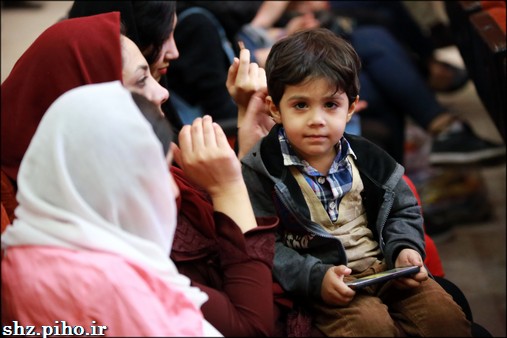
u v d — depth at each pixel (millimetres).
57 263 2750
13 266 2801
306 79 3488
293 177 3652
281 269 3557
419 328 3506
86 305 2705
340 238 3678
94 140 2760
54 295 2725
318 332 3500
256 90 4371
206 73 6301
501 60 5562
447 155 8508
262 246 3355
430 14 9672
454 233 7828
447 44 9992
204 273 3514
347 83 3537
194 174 3414
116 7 4578
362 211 3766
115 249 2781
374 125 7797
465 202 8016
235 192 3426
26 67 3566
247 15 6688
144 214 2852
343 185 3668
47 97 3547
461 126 8727
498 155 8594
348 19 8914
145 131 2779
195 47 6293
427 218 7824
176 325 2768
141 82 3727
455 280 7035
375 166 3742
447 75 10508
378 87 8203
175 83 6316
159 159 2811
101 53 3580
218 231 3383
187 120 6371
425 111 8258
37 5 9539
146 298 2732
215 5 6492
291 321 3516
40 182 2814
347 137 3801
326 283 3424
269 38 7367
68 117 2773
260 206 3682
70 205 2781
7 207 3496
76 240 2770
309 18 7695
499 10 6461
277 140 3705
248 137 4355
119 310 2703
